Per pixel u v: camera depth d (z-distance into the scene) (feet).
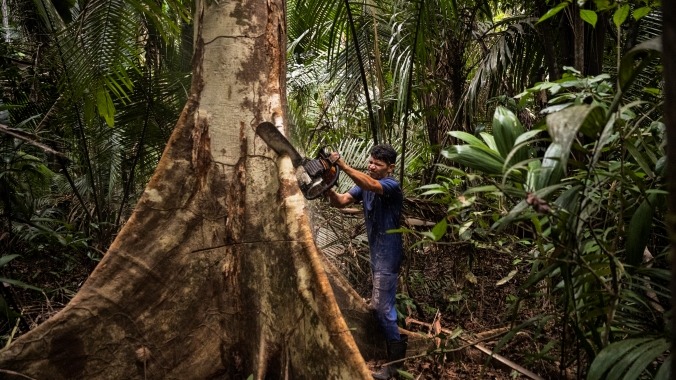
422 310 13.25
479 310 13.37
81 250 14.97
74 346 8.73
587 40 12.90
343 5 14.64
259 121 9.82
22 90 15.47
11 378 8.32
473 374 10.59
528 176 6.13
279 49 10.34
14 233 13.35
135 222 9.33
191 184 9.62
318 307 8.50
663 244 8.05
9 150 12.14
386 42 16.87
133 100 15.24
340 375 8.18
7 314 9.45
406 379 10.31
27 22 16.71
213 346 9.52
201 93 9.96
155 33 15.80
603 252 6.21
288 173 9.41
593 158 5.25
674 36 2.51
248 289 9.44
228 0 10.05
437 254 14.52
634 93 11.92
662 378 5.32
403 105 14.89
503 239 10.55
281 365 8.91
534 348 10.56
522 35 17.42
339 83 18.10
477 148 6.68
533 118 18.47
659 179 6.68
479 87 17.49
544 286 11.62
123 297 9.05
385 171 10.77
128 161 16.93
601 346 6.12
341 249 14.70
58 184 18.24
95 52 12.94
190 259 9.46
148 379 9.07
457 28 16.57
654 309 6.74
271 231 9.27
